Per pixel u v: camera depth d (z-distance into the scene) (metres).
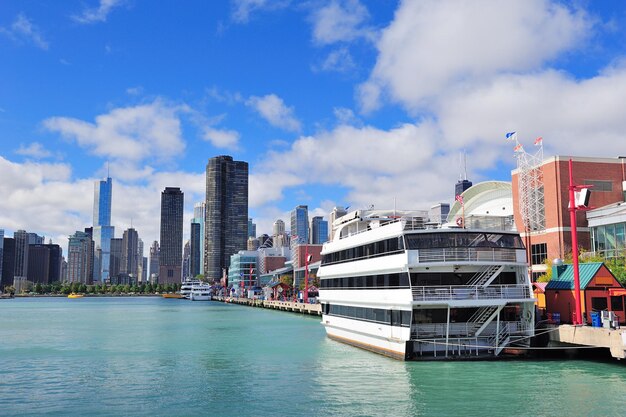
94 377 43.88
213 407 33.47
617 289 47.59
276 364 48.78
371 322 50.97
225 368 47.31
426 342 44.09
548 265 76.25
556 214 82.31
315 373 42.97
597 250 78.62
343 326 60.00
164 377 43.47
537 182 88.25
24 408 33.88
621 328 41.38
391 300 46.16
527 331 44.94
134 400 35.59
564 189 82.38
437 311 44.94
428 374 40.06
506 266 46.44
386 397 34.25
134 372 46.03
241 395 36.41
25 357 56.22
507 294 44.41
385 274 47.53
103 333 84.50
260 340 69.94
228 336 76.50
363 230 56.78
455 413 30.48
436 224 50.41
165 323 107.25
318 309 117.88
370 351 52.06
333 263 62.66
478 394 34.22
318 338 70.94
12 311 172.25
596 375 39.06
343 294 59.09
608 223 76.50
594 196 82.69
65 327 98.19
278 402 34.22
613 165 84.06
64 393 37.94
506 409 30.97
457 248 44.06
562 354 45.50
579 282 46.66
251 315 135.12
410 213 58.00
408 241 44.06
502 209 102.56
